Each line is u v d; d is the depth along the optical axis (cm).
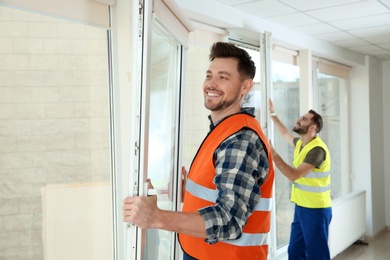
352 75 591
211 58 154
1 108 213
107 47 210
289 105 440
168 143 211
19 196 219
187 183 156
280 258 383
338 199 500
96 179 229
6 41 213
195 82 310
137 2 123
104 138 225
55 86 221
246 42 345
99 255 232
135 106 125
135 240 126
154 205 118
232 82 146
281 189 432
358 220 550
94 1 196
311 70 451
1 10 211
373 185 591
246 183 123
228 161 127
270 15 347
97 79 219
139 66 124
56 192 226
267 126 321
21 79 217
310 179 348
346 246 509
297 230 361
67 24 217
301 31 414
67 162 226
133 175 124
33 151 220
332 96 560
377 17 362
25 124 218
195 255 147
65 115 224
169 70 214
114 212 220
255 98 350
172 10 160
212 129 152
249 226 141
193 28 196
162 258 239
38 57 219
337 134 574
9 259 218
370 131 582
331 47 485
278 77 421
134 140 125
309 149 349
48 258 227
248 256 141
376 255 518
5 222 216
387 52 555
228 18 312
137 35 124
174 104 203
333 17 359
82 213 230
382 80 638
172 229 117
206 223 113
